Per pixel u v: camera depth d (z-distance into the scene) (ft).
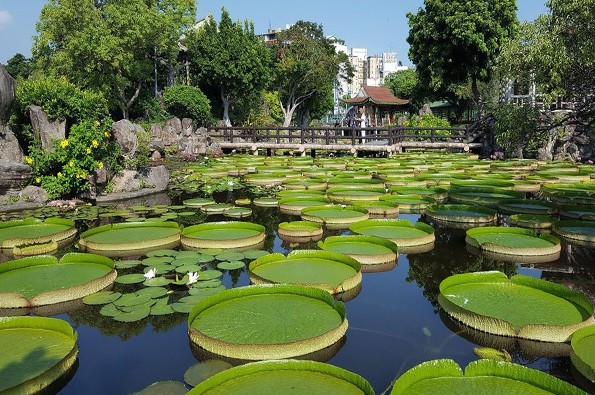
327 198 28.04
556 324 11.59
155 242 19.34
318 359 10.74
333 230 22.33
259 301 13.07
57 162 28.84
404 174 39.68
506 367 9.16
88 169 29.37
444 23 64.54
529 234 20.25
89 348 11.33
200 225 21.25
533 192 32.65
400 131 67.46
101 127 30.86
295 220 24.66
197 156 57.21
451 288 13.98
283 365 9.44
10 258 18.35
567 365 10.31
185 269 16.15
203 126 68.59
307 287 13.35
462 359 10.68
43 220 23.57
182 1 74.49
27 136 31.24
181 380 9.93
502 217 25.23
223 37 79.00
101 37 60.08
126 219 24.47
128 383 9.91
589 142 52.29
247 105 89.04
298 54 101.45
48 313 13.10
